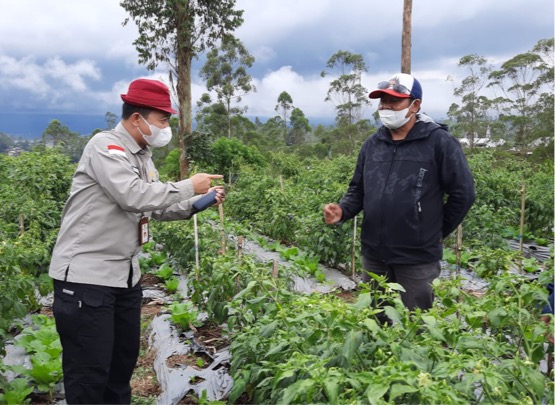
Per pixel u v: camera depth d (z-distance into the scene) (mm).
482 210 8961
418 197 3746
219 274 4656
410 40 13500
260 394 3293
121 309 3387
